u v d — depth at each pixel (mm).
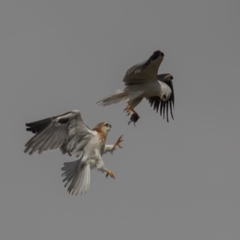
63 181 18422
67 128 18250
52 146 18125
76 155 18656
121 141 19547
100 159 18719
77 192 18297
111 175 18719
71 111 18094
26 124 17719
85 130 18500
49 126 17984
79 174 18438
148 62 19453
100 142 18734
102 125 18938
